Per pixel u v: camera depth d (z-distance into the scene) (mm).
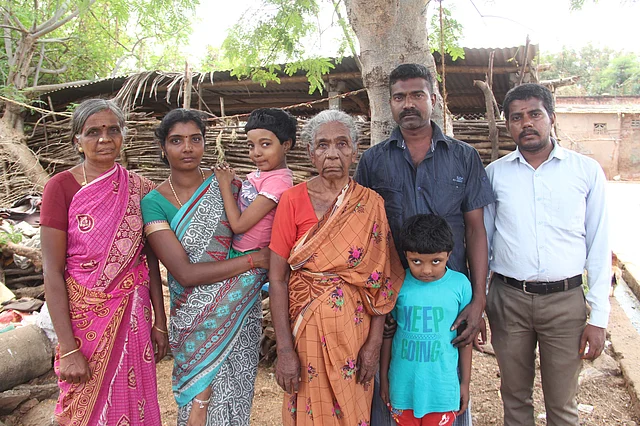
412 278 2156
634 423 3010
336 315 1886
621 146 22125
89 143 1942
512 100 2250
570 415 2373
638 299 5879
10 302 4234
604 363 3723
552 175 2256
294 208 1978
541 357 2398
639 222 10664
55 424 2955
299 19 4039
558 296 2270
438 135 2201
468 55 6941
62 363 1878
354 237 1899
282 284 1997
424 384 2080
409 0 2914
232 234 2154
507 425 2498
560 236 2246
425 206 2191
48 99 9609
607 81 33750
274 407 3107
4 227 5566
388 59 2951
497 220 2389
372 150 2330
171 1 5238
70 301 1932
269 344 3635
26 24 10992
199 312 2045
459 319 2105
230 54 4414
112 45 14430
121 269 1976
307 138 2014
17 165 8766
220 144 6895
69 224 1916
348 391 1913
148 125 7801
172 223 2057
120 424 1954
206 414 2074
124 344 1972
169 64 15883
